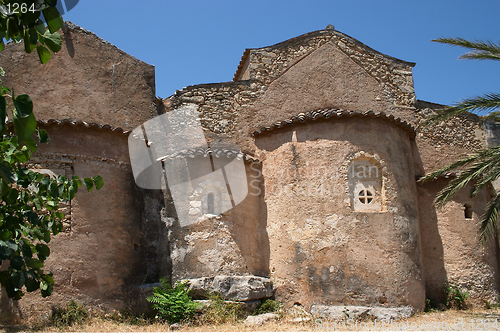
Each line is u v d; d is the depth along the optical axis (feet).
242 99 42.04
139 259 34.81
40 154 33.37
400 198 36.60
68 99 37.99
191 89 41.75
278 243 36.29
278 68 43.37
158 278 34.99
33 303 30.81
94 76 39.40
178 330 29.53
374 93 44.16
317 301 33.60
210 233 35.42
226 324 31.01
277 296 35.14
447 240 40.37
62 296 31.17
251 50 43.75
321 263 34.17
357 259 33.99
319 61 43.60
